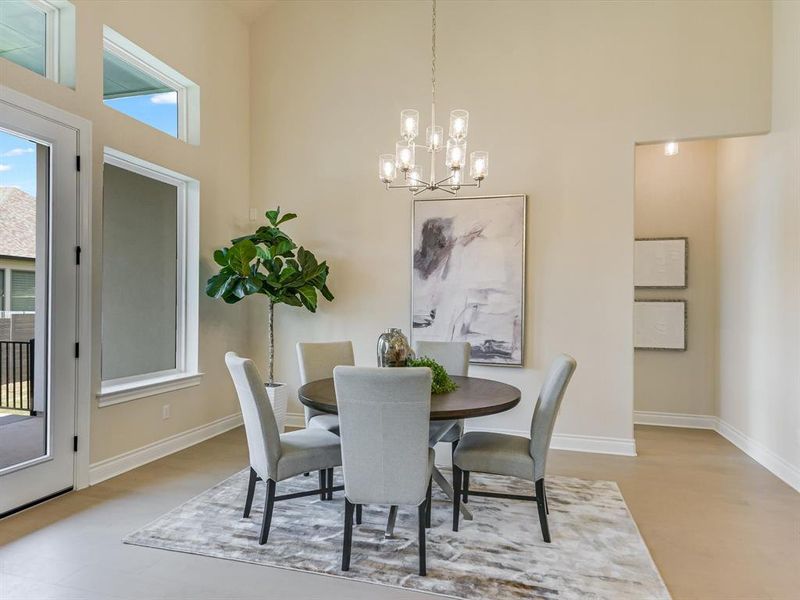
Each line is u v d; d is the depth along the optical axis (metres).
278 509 2.87
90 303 3.21
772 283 3.70
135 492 3.12
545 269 4.23
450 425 3.13
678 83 3.97
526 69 4.29
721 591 2.11
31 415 2.89
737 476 3.53
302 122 4.89
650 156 5.04
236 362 2.48
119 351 3.70
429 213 4.47
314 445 2.63
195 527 2.63
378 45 4.67
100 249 3.31
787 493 3.21
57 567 2.24
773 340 3.67
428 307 4.46
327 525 2.67
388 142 4.65
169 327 4.19
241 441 4.30
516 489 3.25
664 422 5.00
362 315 4.71
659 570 2.27
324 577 2.18
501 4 4.34
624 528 2.67
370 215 4.70
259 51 5.00
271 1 4.89
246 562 2.29
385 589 2.09
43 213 2.92
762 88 3.80
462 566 2.27
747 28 3.83
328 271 4.64
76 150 3.11
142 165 3.79
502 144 4.33
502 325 4.29
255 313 5.02
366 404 2.15
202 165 4.34
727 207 4.55
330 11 4.80
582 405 4.14
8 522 2.67
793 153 3.42
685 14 3.96
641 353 5.05
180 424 4.10
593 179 4.13
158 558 2.32
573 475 3.52
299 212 4.88
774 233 3.67
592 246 4.13
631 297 4.06
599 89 4.12
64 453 3.06
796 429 3.34
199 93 4.31
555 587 2.11
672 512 2.91
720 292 4.72
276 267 4.27
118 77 3.70
